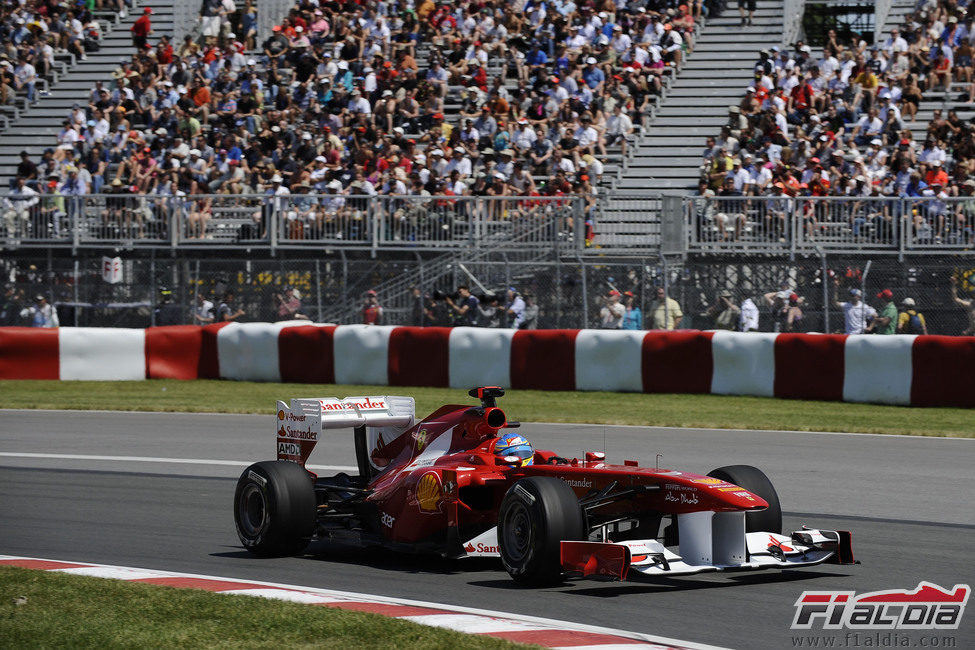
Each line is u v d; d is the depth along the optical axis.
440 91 103.88
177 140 104.00
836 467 49.00
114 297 92.94
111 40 126.81
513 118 99.50
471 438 31.91
